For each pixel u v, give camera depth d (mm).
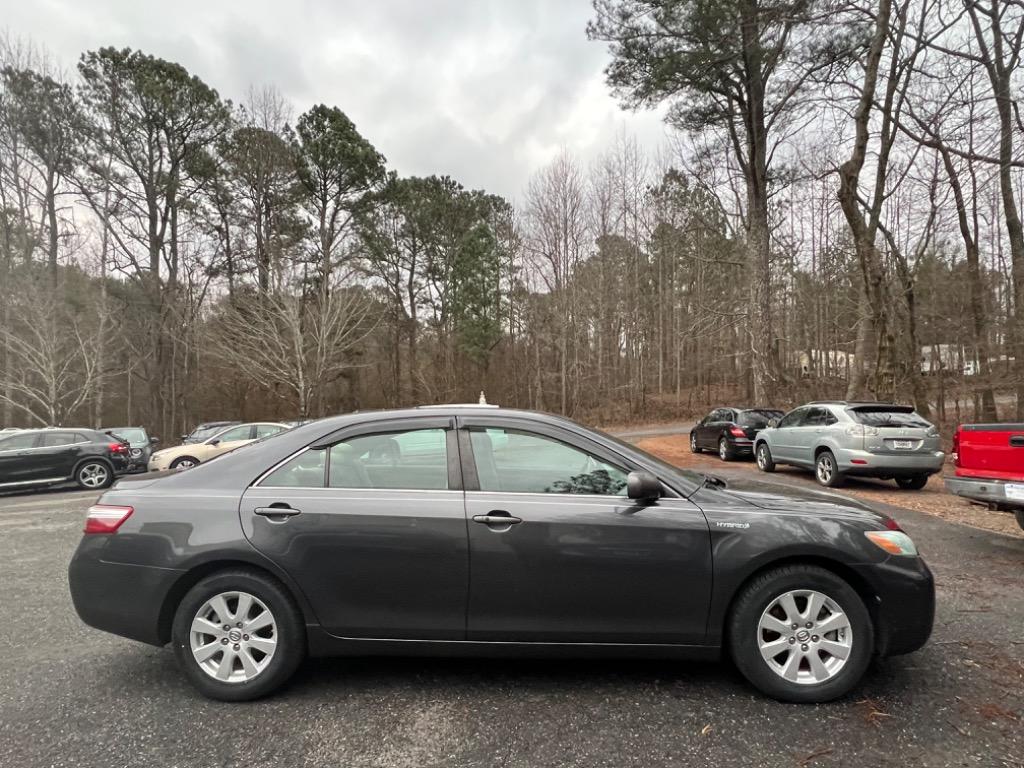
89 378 23859
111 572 3096
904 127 15453
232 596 3088
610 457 3246
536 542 3018
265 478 3242
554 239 31422
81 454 13367
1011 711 2848
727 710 2889
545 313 32906
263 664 3045
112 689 3209
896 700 2965
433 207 40781
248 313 24875
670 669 3359
